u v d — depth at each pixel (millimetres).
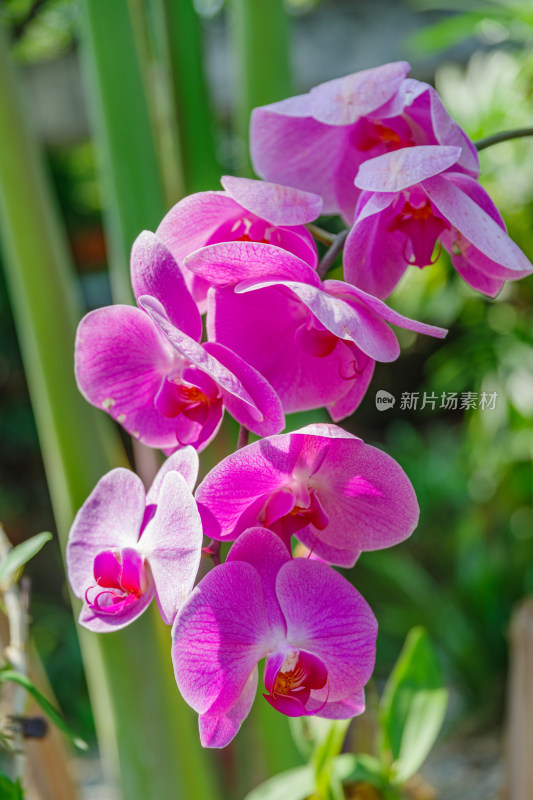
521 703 1411
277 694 866
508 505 3449
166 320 858
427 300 2484
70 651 3691
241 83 1284
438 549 4129
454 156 879
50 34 1840
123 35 1187
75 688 3598
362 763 1183
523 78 2062
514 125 2057
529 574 3361
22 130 1200
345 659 871
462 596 3576
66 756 1231
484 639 3385
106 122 1206
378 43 3041
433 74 3020
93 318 914
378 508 902
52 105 3234
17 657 1021
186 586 853
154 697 1271
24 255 1211
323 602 869
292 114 934
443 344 4438
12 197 1195
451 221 897
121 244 1235
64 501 1270
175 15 1237
